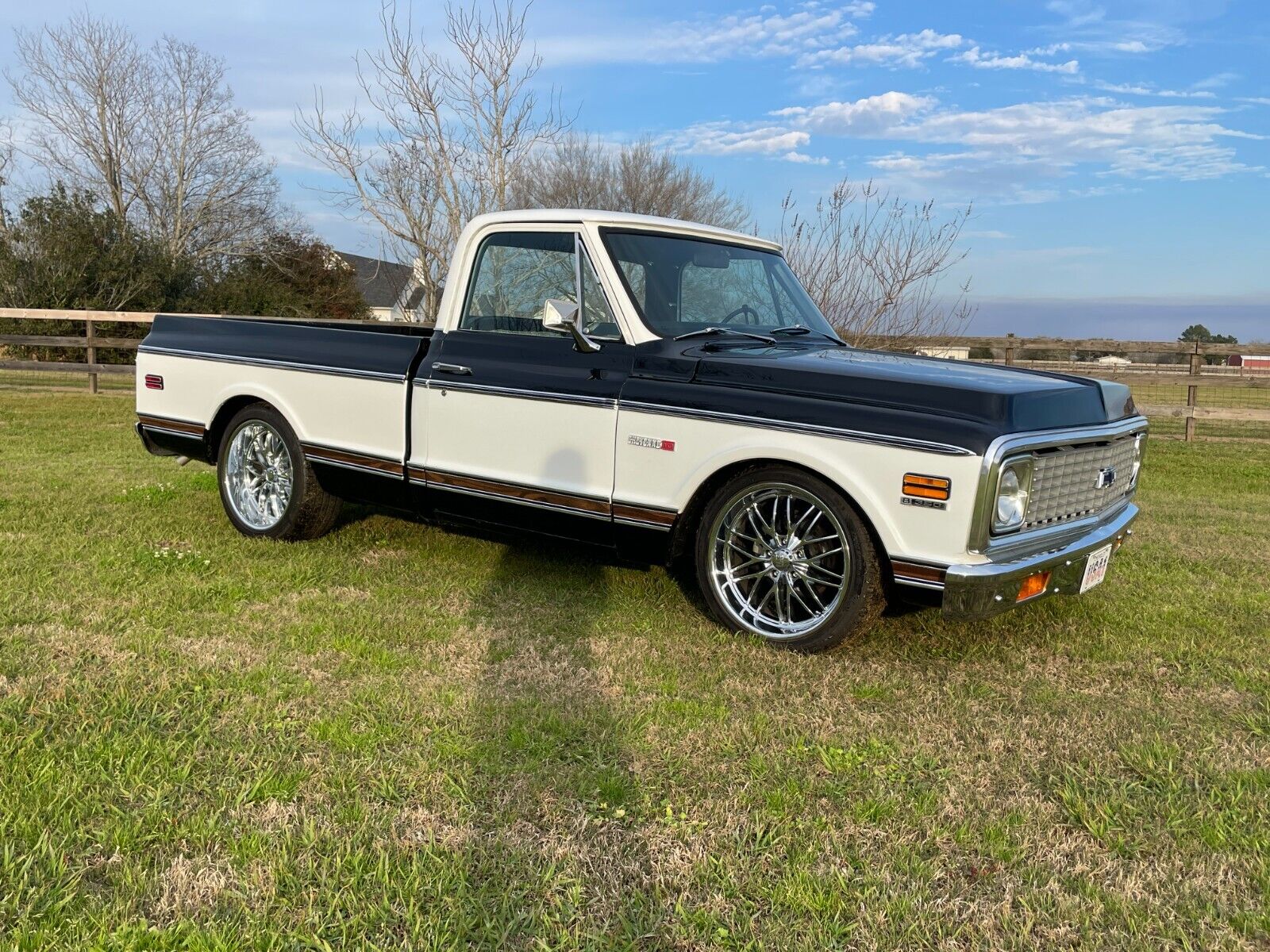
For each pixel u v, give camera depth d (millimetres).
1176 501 8352
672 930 2264
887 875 2502
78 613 4199
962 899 2420
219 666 3666
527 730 3232
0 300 22250
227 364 5660
